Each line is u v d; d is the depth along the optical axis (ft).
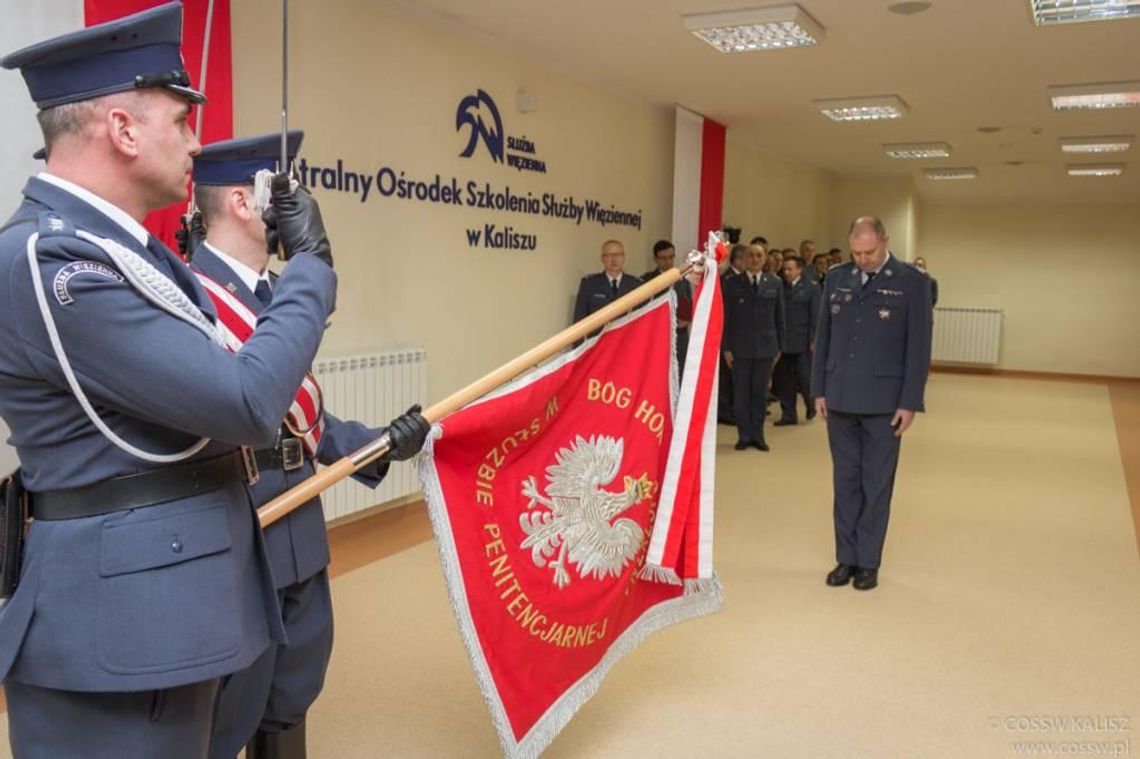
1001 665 10.07
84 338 3.40
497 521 6.63
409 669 9.65
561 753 7.95
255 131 12.48
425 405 15.69
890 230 41.57
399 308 15.46
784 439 24.47
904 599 12.18
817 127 27.84
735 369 22.62
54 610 3.63
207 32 6.78
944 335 46.91
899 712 8.90
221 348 3.71
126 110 3.71
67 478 3.67
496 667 6.52
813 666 9.96
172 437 3.82
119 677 3.60
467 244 17.11
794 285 26.27
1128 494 18.78
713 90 22.27
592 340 7.32
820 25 16.31
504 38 17.12
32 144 8.69
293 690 6.06
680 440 7.55
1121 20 15.52
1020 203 45.11
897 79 20.75
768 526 15.71
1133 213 42.98
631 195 23.47
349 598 11.74
